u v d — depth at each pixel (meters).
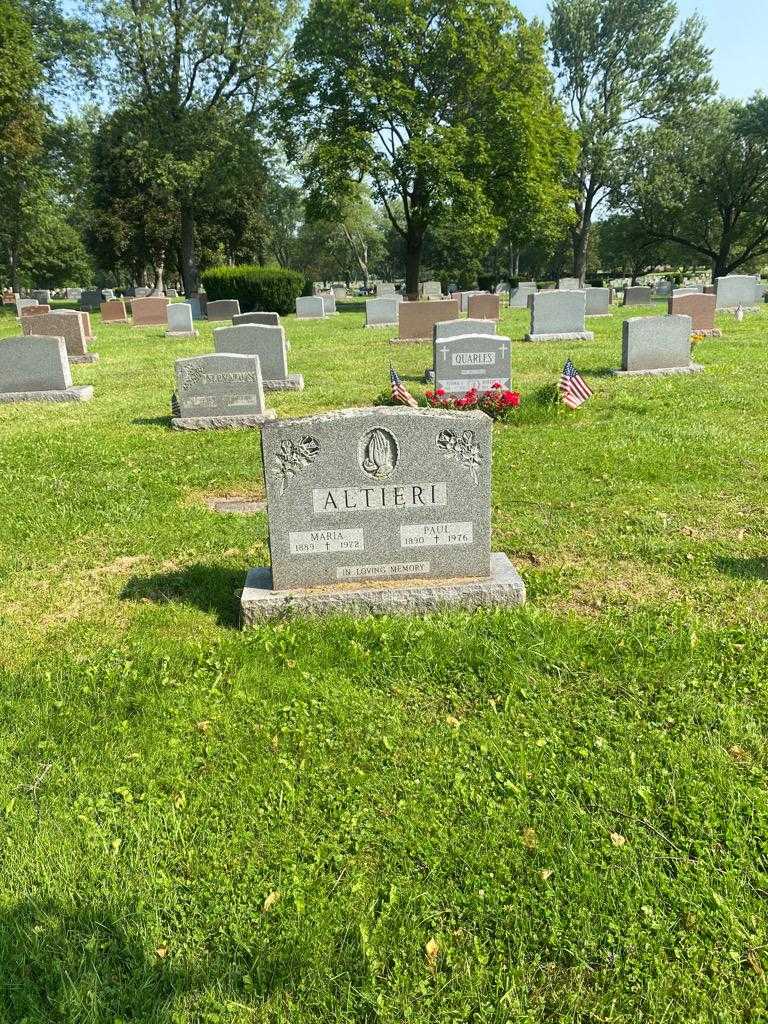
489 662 4.18
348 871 2.93
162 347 22.09
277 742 3.65
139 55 39.06
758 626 4.57
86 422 11.29
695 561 5.62
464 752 3.54
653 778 3.35
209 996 2.46
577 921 2.69
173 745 3.62
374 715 3.83
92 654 4.48
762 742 3.56
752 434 9.22
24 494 7.63
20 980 2.49
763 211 50.97
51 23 39.78
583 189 53.12
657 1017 2.39
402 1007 2.42
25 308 28.42
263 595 4.78
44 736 3.69
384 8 34.31
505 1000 2.43
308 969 2.53
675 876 2.88
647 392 12.09
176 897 2.82
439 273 62.97
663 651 4.27
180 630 4.77
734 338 19.06
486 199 36.03
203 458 9.01
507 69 35.62
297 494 4.71
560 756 3.50
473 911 2.75
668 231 54.78
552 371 14.75
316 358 18.00
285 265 90.69
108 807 3.25
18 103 35.62
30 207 43.31
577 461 8.29
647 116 50.84
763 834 3.01
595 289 28.98
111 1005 2.43
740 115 47.84
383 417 4.64
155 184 42.34
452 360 12.03
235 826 3.15
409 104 34.84
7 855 3.00
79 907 2.76
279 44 40.25
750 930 2.65
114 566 5.90
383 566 4.91
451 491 4.80
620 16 47.50
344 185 37.31
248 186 45.34
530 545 6.06
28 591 5.46
